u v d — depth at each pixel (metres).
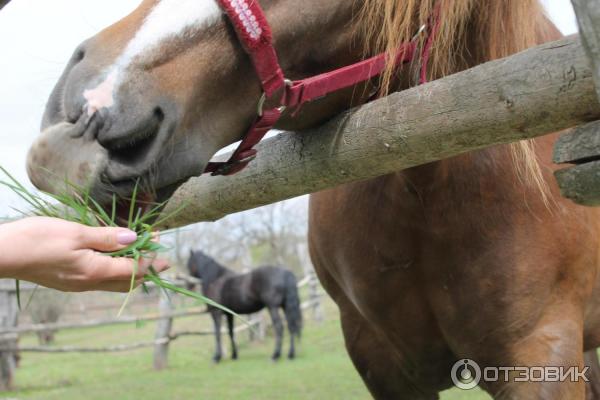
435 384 1.74
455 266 1.43
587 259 1.45
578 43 0.88
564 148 0.89
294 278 8.12
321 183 1.27
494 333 1.41
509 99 0.93
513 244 1.38
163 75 1.00
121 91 0.97
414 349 1.64
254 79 1.09
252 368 6.75
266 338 9.95
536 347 1.35
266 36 1.05
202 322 12.06
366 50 1.20
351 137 1.18
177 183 1.08
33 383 6.62
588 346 1.76
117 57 0.99
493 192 1.38
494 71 0.97
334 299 1.92
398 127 1.09
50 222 0.81
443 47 1.24
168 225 1.64
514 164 1.37
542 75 0.90
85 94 0.96
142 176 1.00
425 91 1.07
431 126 1.04
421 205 1.41
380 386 1.86
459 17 1.23
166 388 5.55
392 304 1.58
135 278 0.87
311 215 1.82
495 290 1.39
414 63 1.23
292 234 17.20
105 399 5.16
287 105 1.12
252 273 8.30
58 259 0.80
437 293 1.48
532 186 1.39
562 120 0.89
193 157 1.05
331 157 1.21
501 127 0.96
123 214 1.04
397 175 1.41
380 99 1.17
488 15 1.25
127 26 1.03
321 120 1.28
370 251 1.55
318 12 1.13
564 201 1.42
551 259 1.38
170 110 1.00
